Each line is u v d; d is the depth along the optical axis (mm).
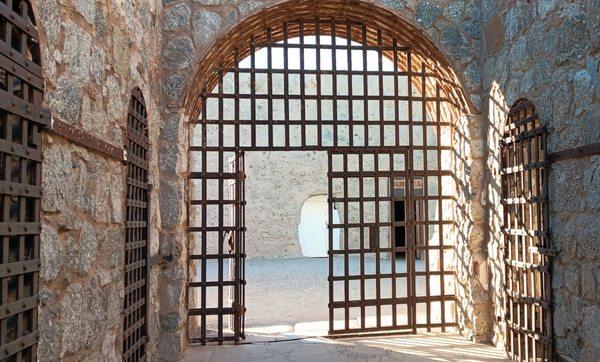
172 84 4262
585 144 3012
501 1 4258
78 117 2215
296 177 12945
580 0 3105
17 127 1691
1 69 1550
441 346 4461
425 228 5031
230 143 12305
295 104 12367
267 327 5312
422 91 5055
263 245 12781
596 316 2928
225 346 4551
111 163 2707
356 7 4641
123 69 2973
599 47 2891
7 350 1556
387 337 4805
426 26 4672
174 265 4191
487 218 4602
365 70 4926
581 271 3094
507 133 4164
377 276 4914
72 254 2143
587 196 3014
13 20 1602
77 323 2191
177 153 4227
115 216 2771
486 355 4176
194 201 4617
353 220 12914
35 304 1755
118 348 2832
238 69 4750
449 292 5156
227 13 4363
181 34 4320
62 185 2035
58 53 1997
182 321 4266
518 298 3932
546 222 3469
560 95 3324
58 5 1995
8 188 1590
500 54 4293
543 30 3559
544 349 3547
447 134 5176
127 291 3004
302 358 4156
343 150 4891
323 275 9758
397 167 12547
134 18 3240
